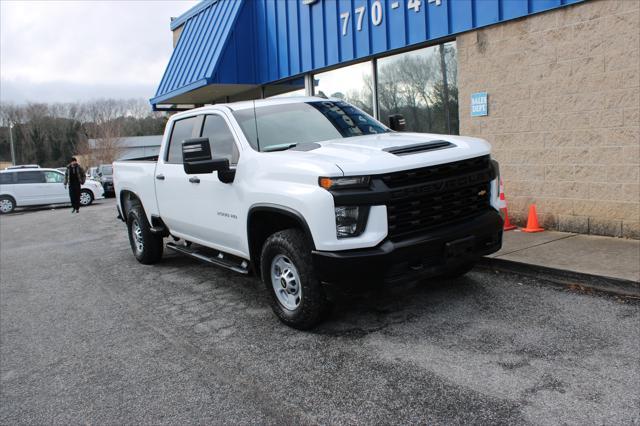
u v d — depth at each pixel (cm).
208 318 519
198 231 597
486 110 782
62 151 9088
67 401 370
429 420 307
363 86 1010
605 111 659
